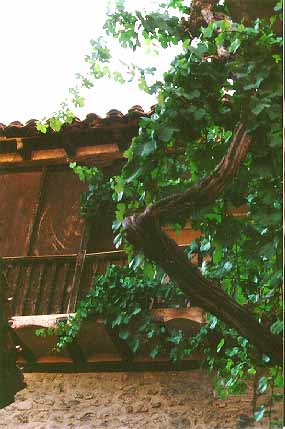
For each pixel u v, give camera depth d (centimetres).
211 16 672
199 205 598
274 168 586
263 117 583
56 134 1123
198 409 1020
